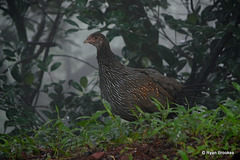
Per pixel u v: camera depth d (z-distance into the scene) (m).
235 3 11.55
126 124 6.56
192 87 12.12
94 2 12.15
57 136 6.31
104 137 5.88
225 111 5.27
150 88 9.19
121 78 9.17
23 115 10.97
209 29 10.53
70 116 11.66
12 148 6.48
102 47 9.40
